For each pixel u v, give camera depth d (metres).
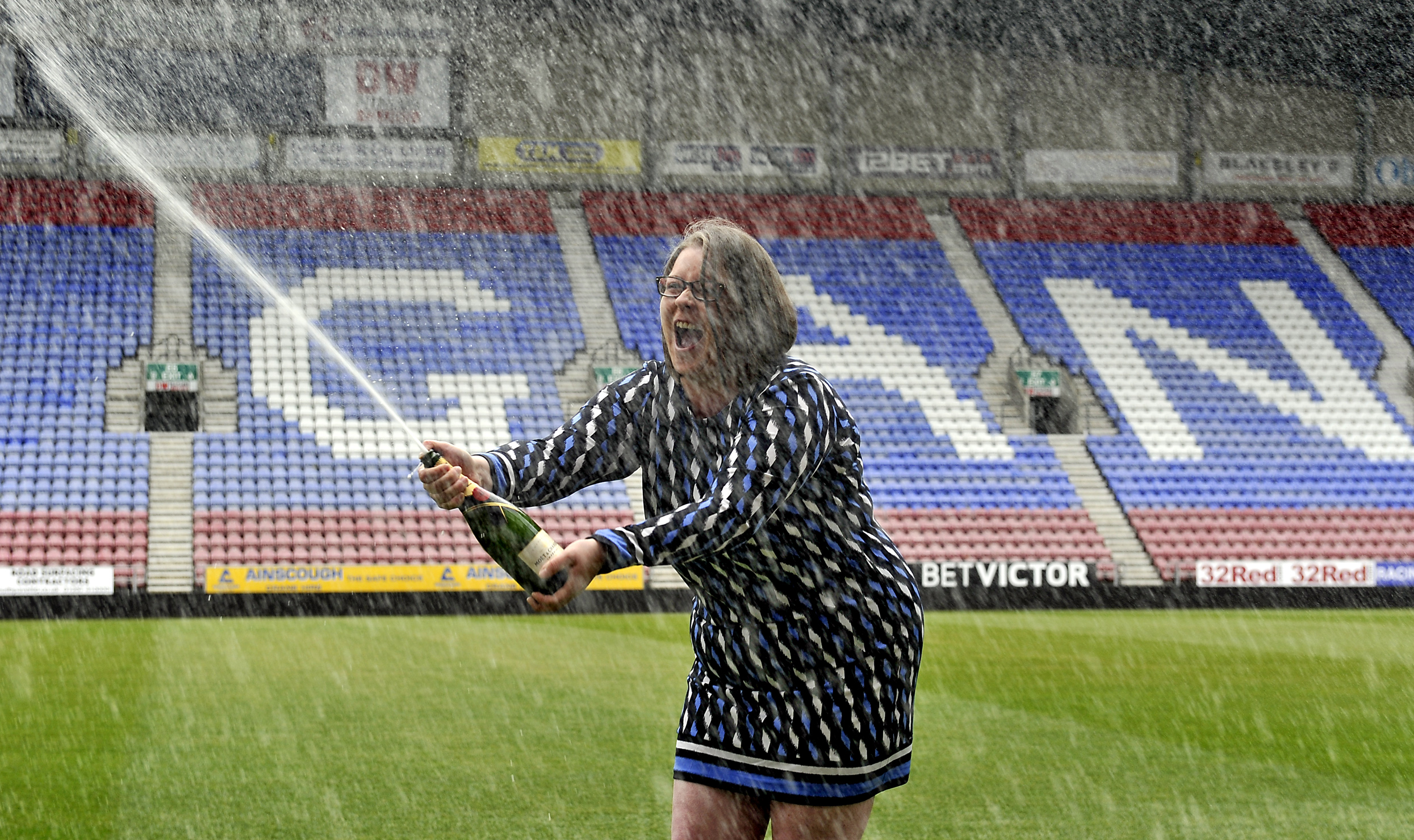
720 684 2.20
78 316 17.98
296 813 4.93
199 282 18.81
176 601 14.43
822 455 1.94
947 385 19.62
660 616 13.95
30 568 14.14
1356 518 17.73
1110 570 16.58
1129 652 10.82
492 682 8.71
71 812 4.95
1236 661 10.27
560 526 16.69
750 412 1.93
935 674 9.35
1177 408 19.44
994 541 17.03
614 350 19.31
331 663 9.67
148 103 19.28
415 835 4.61
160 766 5.84
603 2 19.89
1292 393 19.81
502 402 18.41
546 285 20.03
